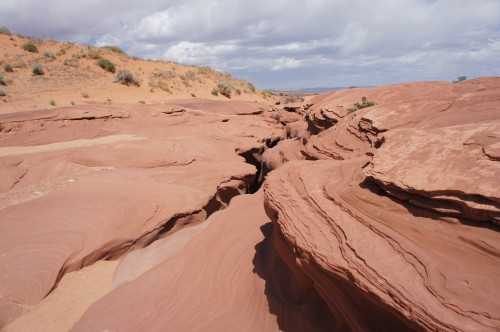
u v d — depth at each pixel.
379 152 5.51
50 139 18.64
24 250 8.08
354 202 5.08
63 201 10.38
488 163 4.14
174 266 7.89
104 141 19.27
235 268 7.35
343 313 4.62
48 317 6.85
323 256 4.43
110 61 42.47
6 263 7.61
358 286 3.94
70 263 8.17
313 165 6.88
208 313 6.27
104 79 37.91
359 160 6.77
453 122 6.84
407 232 4.20
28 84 31.92
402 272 3.74
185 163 16.59
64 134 19.48
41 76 34.31
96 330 6.23
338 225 4.73
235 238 8.47
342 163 6.82
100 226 9.38
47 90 31.61
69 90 32.91
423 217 4.30
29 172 12.85
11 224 9.01
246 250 7.86
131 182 12.55
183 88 43.12
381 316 4.12
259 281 6.64
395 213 4.55
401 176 4.69
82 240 8.80
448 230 3.99
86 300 7.48
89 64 40.03
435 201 4.23
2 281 7.11
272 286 6.31
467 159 4.40
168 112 29.20
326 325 5.11
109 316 6.52
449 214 4.07
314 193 5.66
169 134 22.02
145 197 11.28
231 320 6.02
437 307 3.27
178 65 50.38
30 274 7.46
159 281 7.41
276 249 6.30
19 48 38.47
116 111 25.25
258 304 6.17
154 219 10.45
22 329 6.48
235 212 10.12
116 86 37.00
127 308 6.70
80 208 10.01
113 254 9.06
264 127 30.11
